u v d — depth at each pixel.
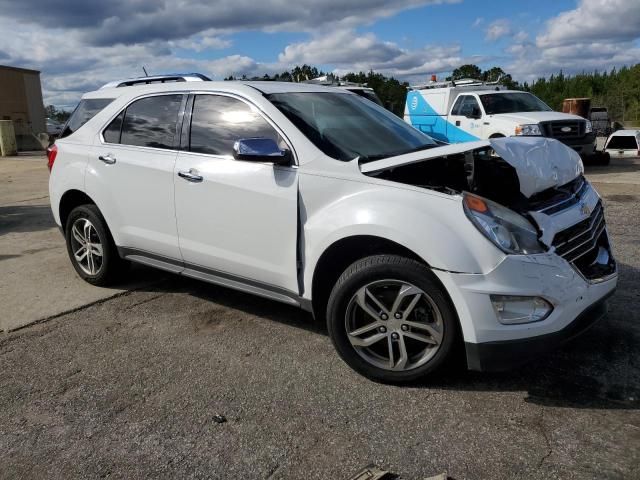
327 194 3.42
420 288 3.09
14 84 37.03
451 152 3.28
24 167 17.28
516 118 12.28
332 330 3.38
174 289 5.10
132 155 4.51
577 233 3.28
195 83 4.35
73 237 5.24
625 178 10.89
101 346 3.96
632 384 3.22
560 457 2.61
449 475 2.52
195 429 2.94
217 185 3.91
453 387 3.26
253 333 4.11
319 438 2.83
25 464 2.70
